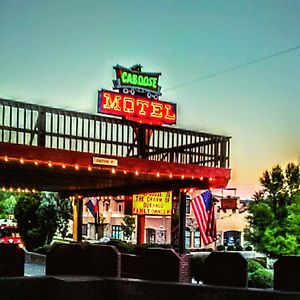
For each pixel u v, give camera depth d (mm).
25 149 13961
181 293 8516
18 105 13859
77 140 14906
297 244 20469
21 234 30266
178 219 18594
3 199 44188
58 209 30141
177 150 17141
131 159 15906
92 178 18656
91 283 8797
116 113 16453
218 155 17688
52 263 9578
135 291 8789
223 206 27453
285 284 8406
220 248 24969
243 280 8539
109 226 44156
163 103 17344
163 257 9414
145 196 20859
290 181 21922
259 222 21156
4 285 8320
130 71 17344
